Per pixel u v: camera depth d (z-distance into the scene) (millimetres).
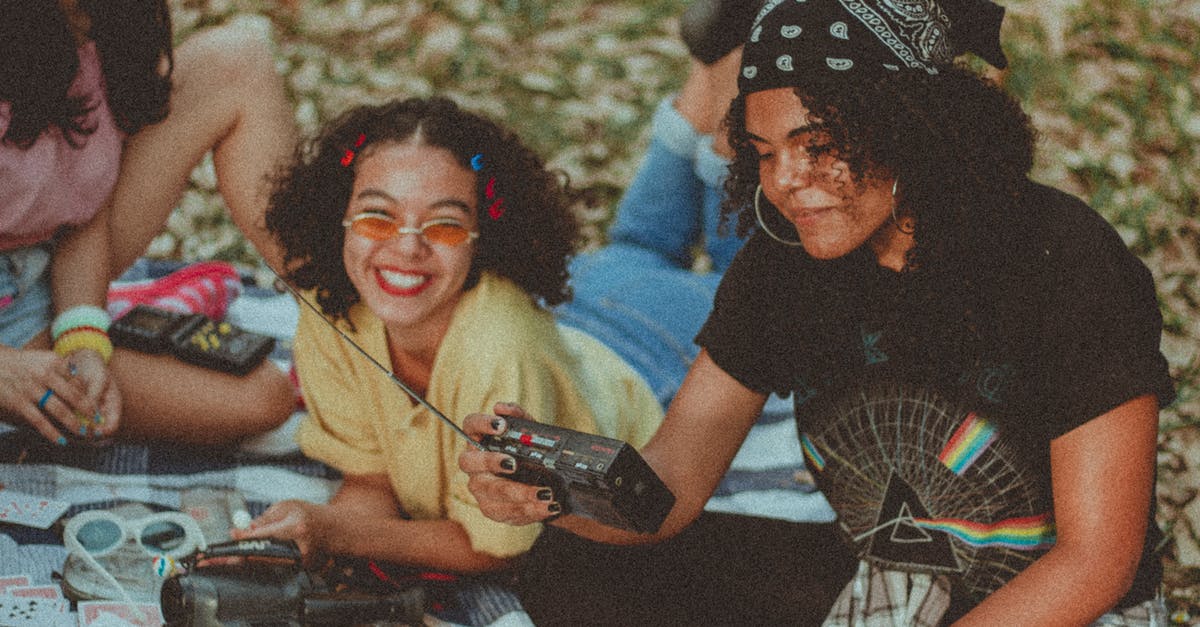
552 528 2434
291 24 5328
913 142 1721
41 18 2402
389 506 2582
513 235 2420
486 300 2377
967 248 1780
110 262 2826
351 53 5230
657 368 3092
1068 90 4527
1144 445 1797
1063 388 1811
